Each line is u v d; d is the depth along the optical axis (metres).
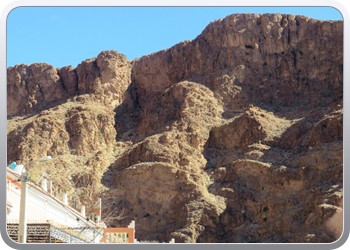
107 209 102.00
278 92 125.19
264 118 115.81
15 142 114.12
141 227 100.38
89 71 135.50
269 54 129.38
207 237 96.44
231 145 113.62
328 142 103.81
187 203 100.88
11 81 136.38
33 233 37.47
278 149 109.25
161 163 105.25
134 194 103.75
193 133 114.69
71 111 122.19
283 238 92.31
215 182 107.19
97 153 113.50
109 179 108.75
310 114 115.94
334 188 94.06
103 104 129.38
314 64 126.25
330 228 87.50
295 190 99.69
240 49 130.00
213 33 133.88
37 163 108.56
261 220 98.19
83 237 43.94
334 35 127.12
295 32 129.88
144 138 120.31
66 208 53.59
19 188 42.78
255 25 132.00
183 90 125.12
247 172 105.75
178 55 135.25
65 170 107.31
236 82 126.50
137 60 138.25
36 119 117.56
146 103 132.38
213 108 121.56
